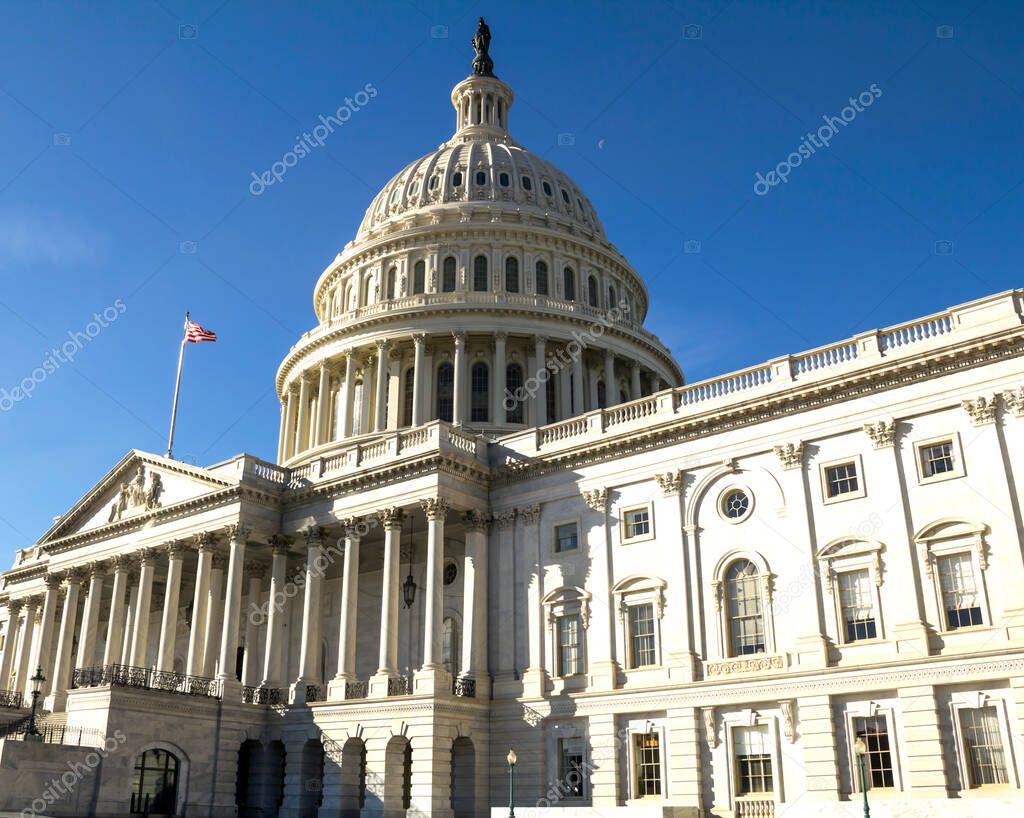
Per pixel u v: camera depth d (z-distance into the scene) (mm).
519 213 85688
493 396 76125
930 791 36156
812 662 40375
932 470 39844
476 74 104562
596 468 49812
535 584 50000
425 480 51562
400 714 47719
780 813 39438
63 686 65188
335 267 88750
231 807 51094
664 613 45406
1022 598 36156
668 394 48719
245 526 56500
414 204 88562
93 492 67812
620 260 88438
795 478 43000
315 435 81875
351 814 49281
